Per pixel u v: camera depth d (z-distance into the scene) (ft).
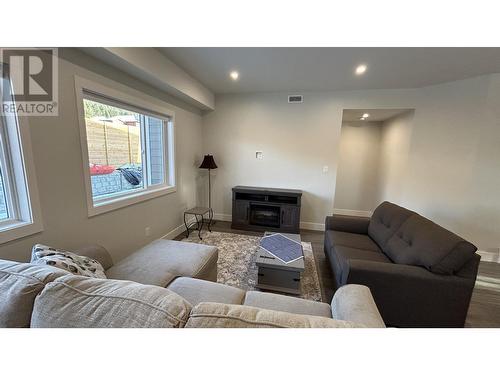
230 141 13.65
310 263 8.86
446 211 10.36
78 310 2.20
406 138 11.87
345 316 3.11
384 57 7.70
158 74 7.71
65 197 5.59
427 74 9.19
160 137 10.37
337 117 12.19
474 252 4.77
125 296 2.25
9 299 2.45
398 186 12.55
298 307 3.97
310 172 12.94
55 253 3.90
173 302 2.19
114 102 7.14
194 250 6.24
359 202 16.16
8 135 4.59
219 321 1.99
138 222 8.59
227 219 14.37
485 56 7.35
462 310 4.92
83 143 5.95
